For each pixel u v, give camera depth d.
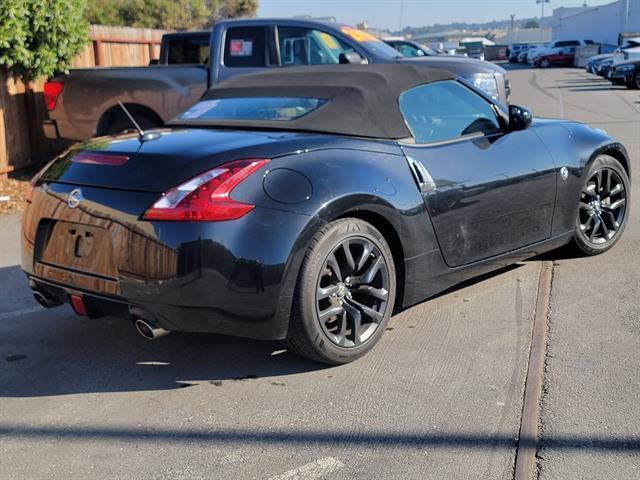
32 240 4.22
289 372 4.09
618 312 4.73
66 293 4.05
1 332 4.84
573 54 49.19
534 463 3.09
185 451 3.30
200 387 3.96
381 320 4.21
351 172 4.03
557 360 4.07
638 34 41.81
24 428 3.57
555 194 5.34
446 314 4.84
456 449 3.22
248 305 3.66
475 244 4.77
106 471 3.17
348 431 3.42
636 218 7.04
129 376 4.13
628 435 3.28
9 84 9.73
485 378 3.89
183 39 11.13
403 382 3.89
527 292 5.20
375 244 4.11
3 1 8.44
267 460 3.20
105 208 3.80
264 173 3.77
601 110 17.70
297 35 9.49
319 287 3.86
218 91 5.24
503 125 5.21
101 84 9.43
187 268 3.56
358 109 4.44
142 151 3.96
